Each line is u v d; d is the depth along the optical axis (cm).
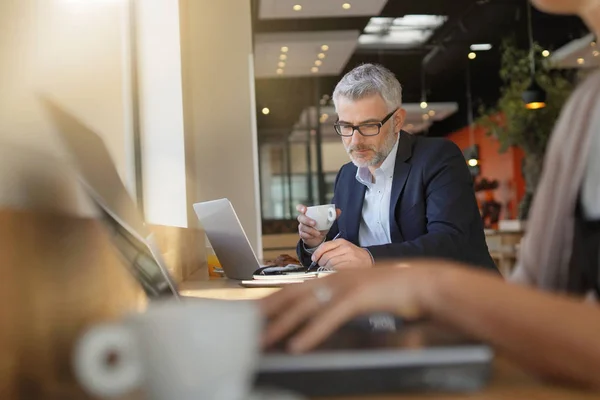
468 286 55
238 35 428
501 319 53
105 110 171
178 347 35
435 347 53
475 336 55
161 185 322
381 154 249
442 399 48
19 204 75
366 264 187
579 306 54
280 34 660
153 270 100
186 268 239
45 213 68
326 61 748
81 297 81
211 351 35
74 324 77
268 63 734
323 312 53
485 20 721
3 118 80
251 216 425
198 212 217
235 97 428
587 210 88
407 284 56
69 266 76
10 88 86
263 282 175
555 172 94
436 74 866
